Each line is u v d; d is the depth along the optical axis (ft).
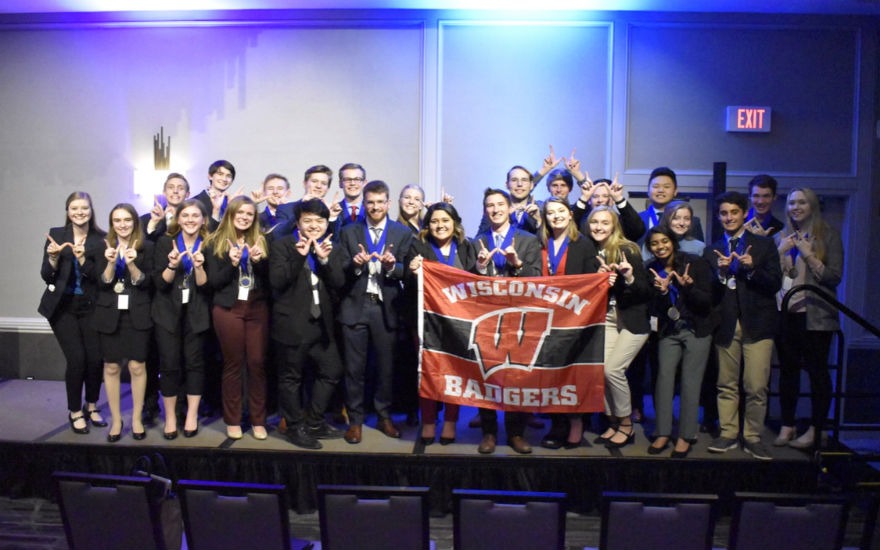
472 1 20.86
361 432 16.44
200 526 11.45
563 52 21.72
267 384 18.01
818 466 15.39
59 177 22.68
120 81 22.40
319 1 21.02
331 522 11.23
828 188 21.68
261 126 22.24
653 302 15.87
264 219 17.93
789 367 16.51
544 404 15.49
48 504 16.25
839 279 16.08
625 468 15.44
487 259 15.24
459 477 15.66
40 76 22.58
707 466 15.39
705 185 21.70
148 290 16.19
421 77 21.80
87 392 17.31
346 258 15.93
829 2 20.25
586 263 15.70
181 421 17.42
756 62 21.63
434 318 15.74
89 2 21.31
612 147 21.67
